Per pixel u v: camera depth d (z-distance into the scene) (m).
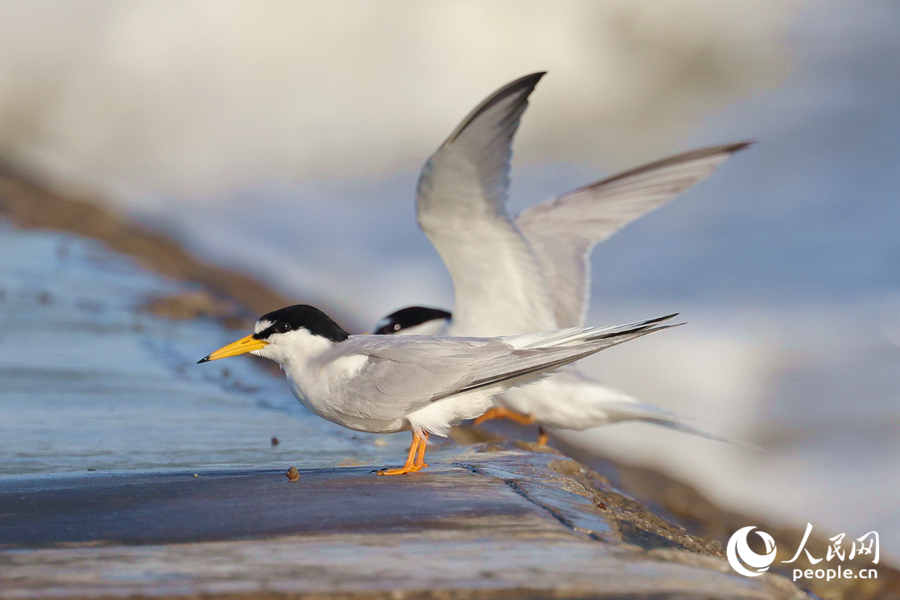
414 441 6.77
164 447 7.83
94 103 25.30
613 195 10.70
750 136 26.59
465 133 7.52
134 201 23.41
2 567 4.45
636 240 21.22
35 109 24.94
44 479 6.36
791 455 12.48
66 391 9.67
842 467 12.02
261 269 19.69
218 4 25.58
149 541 4.88
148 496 5.81
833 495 11.28
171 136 25.16
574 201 10.70
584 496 6.28
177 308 14.45
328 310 17.09
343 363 6.87
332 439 8.54
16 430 8.14
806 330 16.36
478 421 9.96
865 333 16.34
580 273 10.23
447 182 7.99
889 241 20.58
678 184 10.63
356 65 26.12
